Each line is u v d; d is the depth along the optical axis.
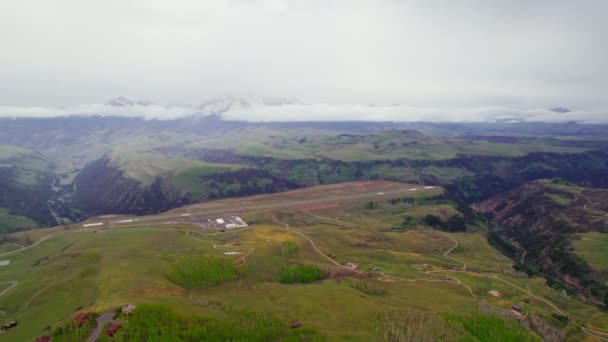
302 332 148.88
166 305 155.75
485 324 161.75
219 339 139.00
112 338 128.62
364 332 150.88
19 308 183.12
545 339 167.25
